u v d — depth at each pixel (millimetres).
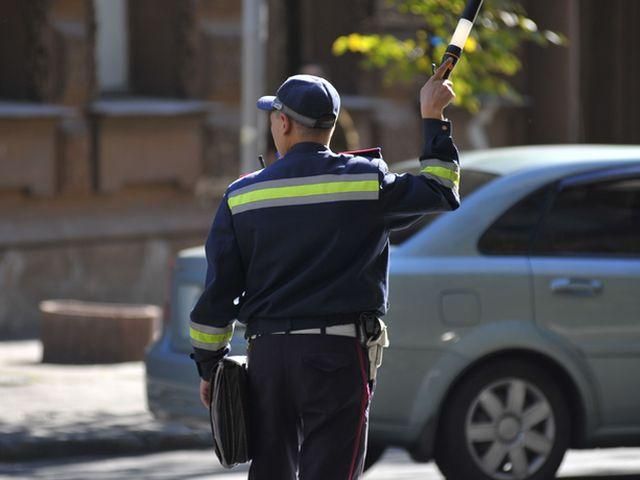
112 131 54031
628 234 26844
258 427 16844
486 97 66750
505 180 26516
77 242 53281
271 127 17219
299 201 16578
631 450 32281
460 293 25328
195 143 56594
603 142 77625
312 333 16547
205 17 56750
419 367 25094
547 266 25953
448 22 40719
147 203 55531
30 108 51438
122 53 56594
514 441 25688
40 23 51844
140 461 31016
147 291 55531
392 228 17000
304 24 61906
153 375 28047
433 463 30359
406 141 62469
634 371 26359
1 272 51094
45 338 43344
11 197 51562
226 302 16891
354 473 16672
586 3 76938
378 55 42531
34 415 33812
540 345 25641
